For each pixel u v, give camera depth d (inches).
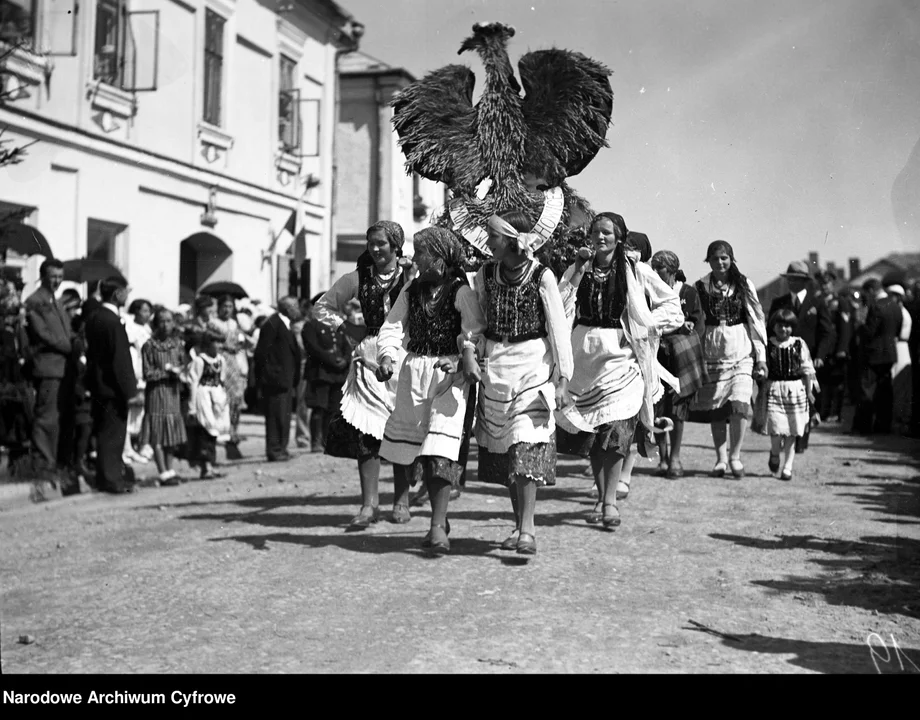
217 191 656.4
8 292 374.6
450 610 176.6
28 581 199.8
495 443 218.5
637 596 187.2
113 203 551.8
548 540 239.6
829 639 160.7
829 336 565.9
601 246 254.2
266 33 715.4
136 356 410.9
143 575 204.1
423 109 305.4
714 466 380.2
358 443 251.4
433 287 222.5
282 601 182.5
